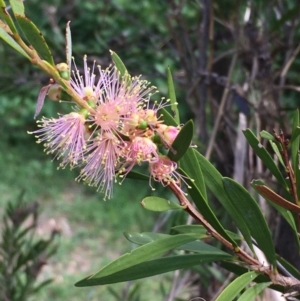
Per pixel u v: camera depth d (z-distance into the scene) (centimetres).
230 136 36
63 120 16
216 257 17
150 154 16
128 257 16
